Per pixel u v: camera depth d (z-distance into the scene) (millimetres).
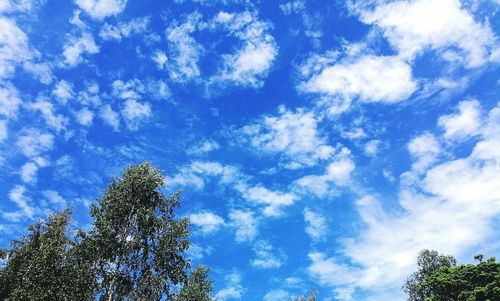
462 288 44000
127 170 32719
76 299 23328
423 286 48375
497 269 43938
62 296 22625
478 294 41625
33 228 26188
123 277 27562
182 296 30109
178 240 29969
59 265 24172
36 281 22469
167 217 31234
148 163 33312
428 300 45656
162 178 32750
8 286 22812
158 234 30094
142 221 29875
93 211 30062
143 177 31719
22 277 22688
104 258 27906
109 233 28344
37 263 23125
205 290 35250
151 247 29312
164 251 29125
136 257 28703
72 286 23531
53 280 22906
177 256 30047
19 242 25219
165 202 32344
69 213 28328
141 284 27016
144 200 31641
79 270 24891
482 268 44406
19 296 21641
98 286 26453
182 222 31172
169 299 28547
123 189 31328
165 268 29234
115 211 29891
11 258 24000
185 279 29938
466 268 45188
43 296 21828
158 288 27438
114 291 26953
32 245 25062
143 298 26578
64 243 26547
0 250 24438
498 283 41438
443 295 45250
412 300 51031
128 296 26766
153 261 28844
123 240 28766
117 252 28250
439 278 45812
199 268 36875
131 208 30516
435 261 52281
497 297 40344
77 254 27219
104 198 30812
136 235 28891
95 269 27188
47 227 26688
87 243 27672
